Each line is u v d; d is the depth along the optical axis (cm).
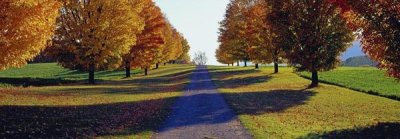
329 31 3453
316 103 2625
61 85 3931
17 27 1869
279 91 3366
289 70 6309
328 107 2444
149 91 3406
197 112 2100
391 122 1867
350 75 5109
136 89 3594
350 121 1916
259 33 5050
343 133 1560
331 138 1454
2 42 1864
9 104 2077
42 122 1639
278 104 2527
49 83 3994
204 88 3734
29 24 1920
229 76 5397
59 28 3709
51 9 2041
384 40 1628
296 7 3428
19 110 1861
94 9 3612
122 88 3662
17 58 1953
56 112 1922
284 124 1755
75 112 1972
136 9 3975
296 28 3459
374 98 2975
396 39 1600
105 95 2934
